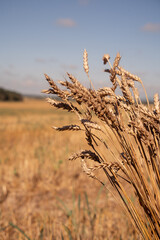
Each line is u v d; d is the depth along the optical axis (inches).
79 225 133.5
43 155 328.8
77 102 50.6
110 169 50.4
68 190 219.0
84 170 51.4
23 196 209.5
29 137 523.5
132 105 50.1
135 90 51.9
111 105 51.9
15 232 147.1
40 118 1120.8
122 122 48.0
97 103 45.0
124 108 51.1
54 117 1141.1
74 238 129.6
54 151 339.0
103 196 196.2
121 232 134.7
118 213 157.8
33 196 209.2
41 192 217.6
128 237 127.4
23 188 226.2
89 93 45.1
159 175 50.6
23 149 381.1
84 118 50.1
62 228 143.6
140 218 50.8
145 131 46.6
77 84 46.1
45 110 2085.4
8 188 227.5
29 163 287.7
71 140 351.9
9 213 175.9
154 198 51.4
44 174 255.8
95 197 196.9
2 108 2391.7
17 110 2071.9
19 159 319.9
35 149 374.3
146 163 50.0
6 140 493.0
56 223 154.8
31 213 176.7
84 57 47.2
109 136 48.4
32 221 162.7
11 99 4291.3
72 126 50.6
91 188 211.8
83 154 52.1
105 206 171.5
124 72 52.0
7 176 254.2
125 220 144.1
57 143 382.3
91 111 50.4
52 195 209.9
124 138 49.5
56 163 277.3
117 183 52.0
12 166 280.8
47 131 597.9
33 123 868.6
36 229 148.6
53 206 187.3
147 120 49.3
